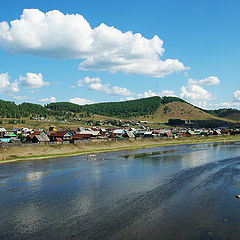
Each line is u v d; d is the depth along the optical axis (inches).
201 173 1889.8
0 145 2817.4
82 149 3531.0
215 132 7347.4
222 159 2657.5
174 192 1359.5
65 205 1152.8
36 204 1169.4
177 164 2321.6
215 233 867.4
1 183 1567.4
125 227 918.4
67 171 1961.1
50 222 965.2
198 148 4001.0
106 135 5167.3
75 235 860.0
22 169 2036.2
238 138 6683.1
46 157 2768.2
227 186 1493.6
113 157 2832.2
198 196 1285.7
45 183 1567.4
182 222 957.8
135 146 4252.0
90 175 1812.3
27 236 855.7
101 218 999.6
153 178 1713.8
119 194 1323.8
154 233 869.8
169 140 5428.2
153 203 1174.3
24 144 3061.0
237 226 920.3
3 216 1027.9
